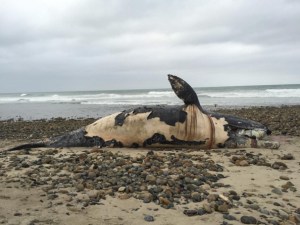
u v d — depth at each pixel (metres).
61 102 47.56
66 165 7.42
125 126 9.66
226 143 9.50
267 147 9.55
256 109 24.22
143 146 9.66
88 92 98.38
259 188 6.03
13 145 11.85
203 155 8.59
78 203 5.11
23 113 29.02
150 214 4.76
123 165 7.39
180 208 4.99
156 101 42.78
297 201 5.48
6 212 4.71
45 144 10.18
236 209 5.02
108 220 4.54
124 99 49.00
